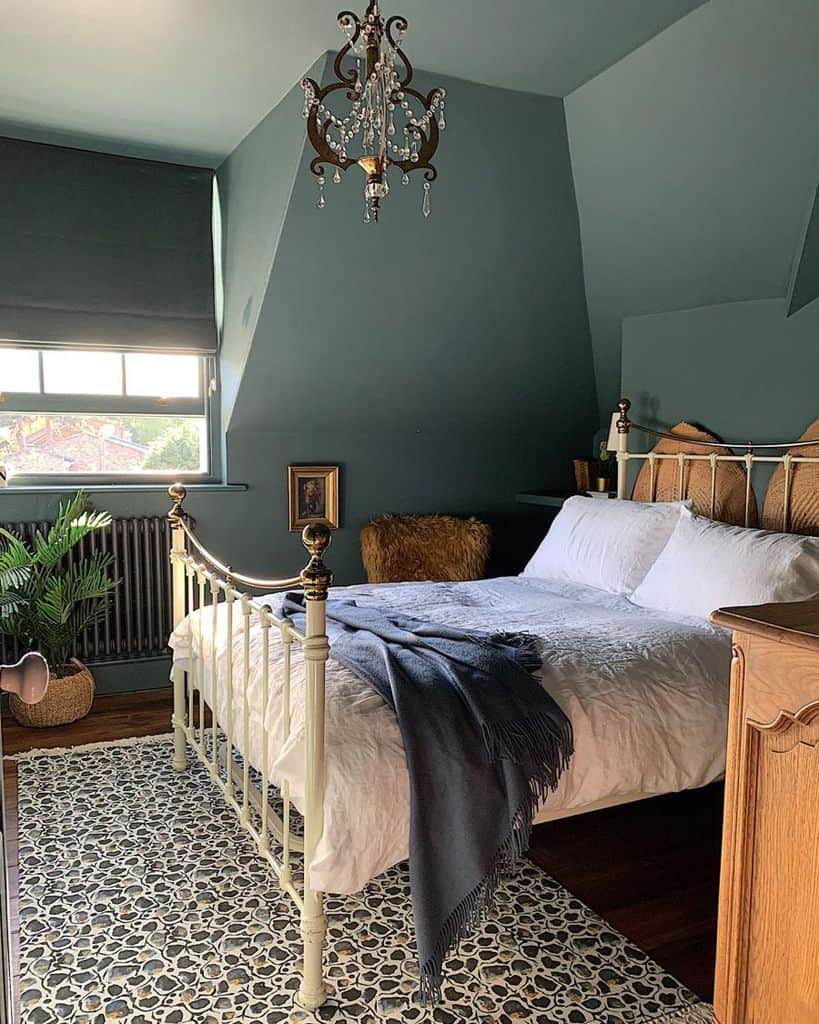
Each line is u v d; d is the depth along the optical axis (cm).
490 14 257
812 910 109
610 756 214
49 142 358
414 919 185
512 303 407
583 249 393
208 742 336
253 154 350
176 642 307
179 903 229
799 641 107
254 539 430
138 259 383
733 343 351
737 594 273
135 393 408
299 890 229
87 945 210
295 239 339
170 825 271
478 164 337
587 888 241
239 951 209
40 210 360
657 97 295
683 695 232
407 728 194
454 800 192
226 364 414
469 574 448
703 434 363
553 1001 192
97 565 373
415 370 425
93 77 293
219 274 411
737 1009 122
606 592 329
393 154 319
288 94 306
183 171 389
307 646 185
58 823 272
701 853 261
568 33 271
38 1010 187
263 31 260
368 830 184
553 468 510
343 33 261
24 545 356
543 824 280
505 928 220
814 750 108
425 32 268
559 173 356
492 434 488
